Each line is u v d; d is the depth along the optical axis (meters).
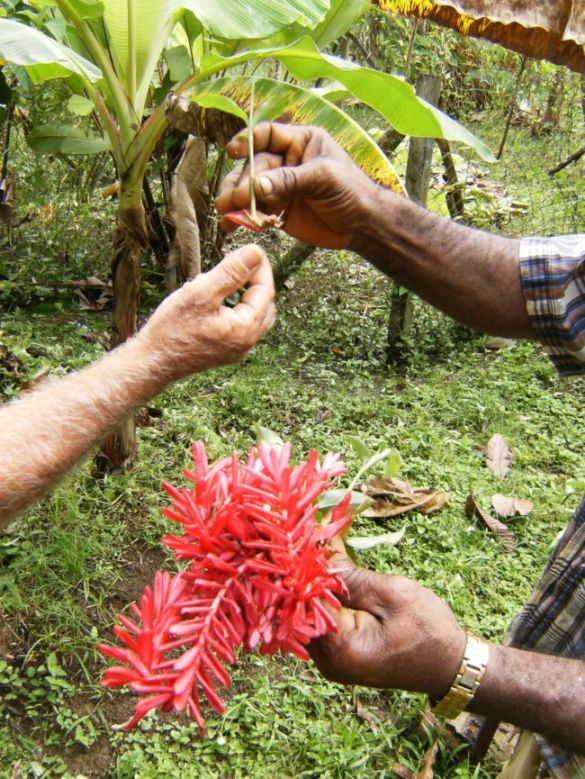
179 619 1.12
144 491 3.31
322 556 1.17
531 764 1.94
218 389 4.18
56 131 3.61
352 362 4.73
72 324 4.62
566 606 1.63
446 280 1.65
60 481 1.16
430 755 2.42
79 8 2.56
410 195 4.64
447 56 6.38
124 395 1.15
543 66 7.13
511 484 3.80
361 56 6.92
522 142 7.75
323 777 2.35
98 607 2.79
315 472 1.20
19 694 2.50
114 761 2.37
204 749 2.41
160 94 3.71
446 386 4.61
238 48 3.30
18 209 5.41
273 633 1.15
